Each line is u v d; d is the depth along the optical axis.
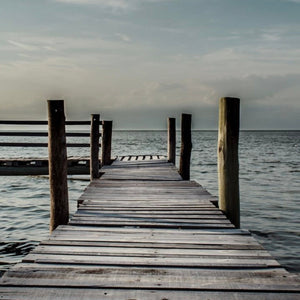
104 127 12.33
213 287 3.14
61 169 6.07
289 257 7.70
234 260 3.80
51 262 3.68
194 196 7.19
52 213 6.11
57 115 6.05
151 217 5.59
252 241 4.47
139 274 3.42
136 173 10.33
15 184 18.88
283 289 3.10
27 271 3.44
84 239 4.48
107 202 6.64
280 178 21.25
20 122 10.20
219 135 5.75
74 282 3.21
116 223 5.25
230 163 5.64
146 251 4.07
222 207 5.77
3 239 8.91
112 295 3.00
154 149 54.00
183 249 4.16
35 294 2.99
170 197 7.09
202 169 26.66
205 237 4.64
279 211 12.13
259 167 28.09
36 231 9.64
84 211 5.95
